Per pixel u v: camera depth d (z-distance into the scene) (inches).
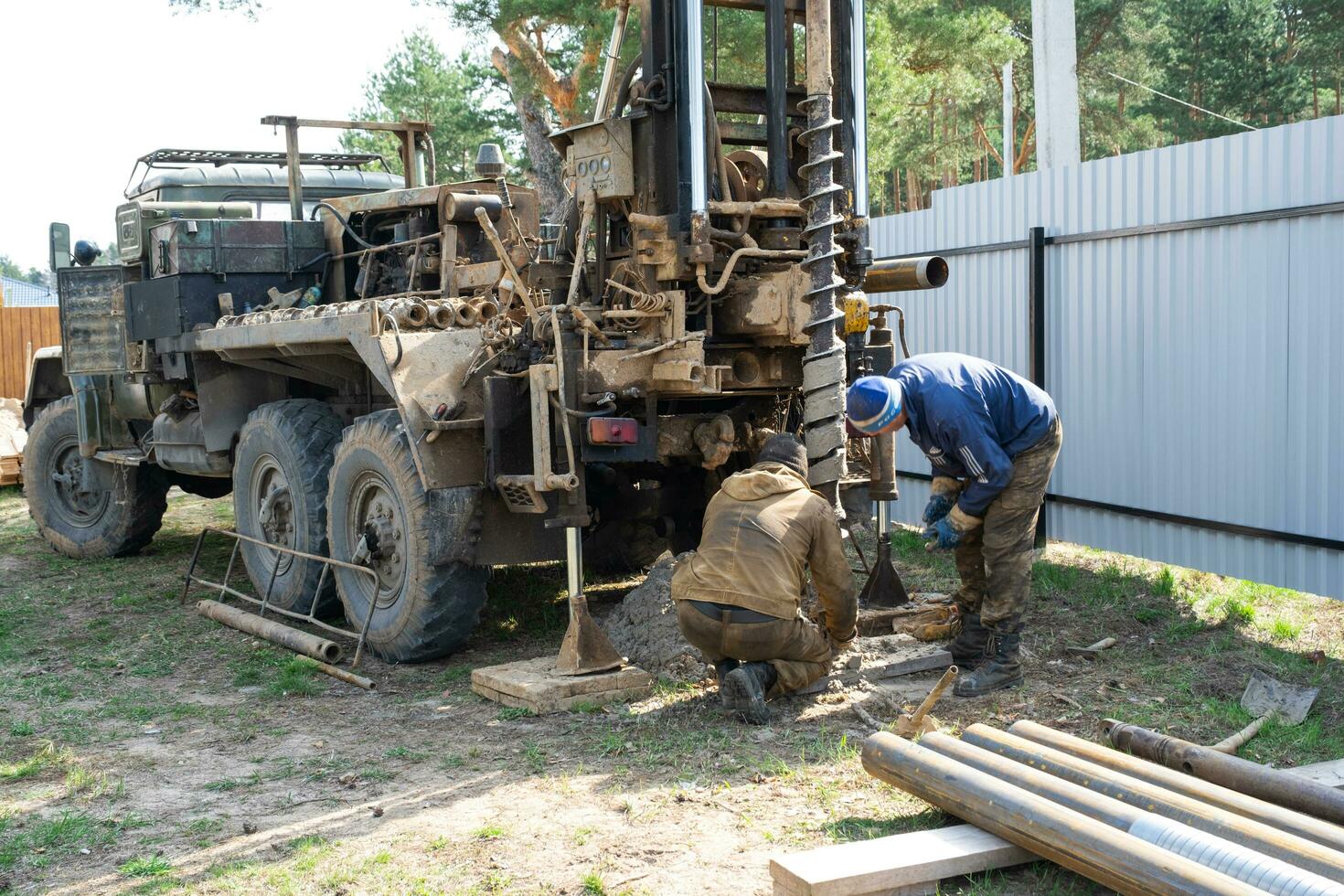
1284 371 235.5
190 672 224.2
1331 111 1272.1
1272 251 236.5
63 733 189.3
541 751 172.1
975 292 320.8
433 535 209.0
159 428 309.1
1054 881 126.0
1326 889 104.7
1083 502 287.9
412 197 274.8
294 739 183.9
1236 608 236.8
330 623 258.8
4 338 637.3
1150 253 266.5
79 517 352.8
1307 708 179.8
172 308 283.9
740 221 212.1
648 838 140.5
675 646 205.8
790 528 181.3
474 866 135.0
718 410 238.8
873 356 230.2
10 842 146.3
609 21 509.0
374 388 255.9
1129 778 132.9
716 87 228.7
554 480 193.8
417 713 193.6
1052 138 402.6
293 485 252.5
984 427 180.7
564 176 239.6
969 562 203.8
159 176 319.6
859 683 194.5
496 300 238.2
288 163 298.8
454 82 1088.2
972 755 141.6
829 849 126.3
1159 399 265.7
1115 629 229.8
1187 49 1151.0
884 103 663.8
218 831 148.6
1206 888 106.4
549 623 248.4
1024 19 1071.0
